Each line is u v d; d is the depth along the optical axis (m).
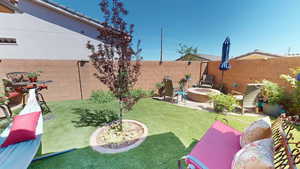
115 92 3.72
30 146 2.41
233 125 4.38
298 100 4.57
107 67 3.51
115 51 3.57
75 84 7.38
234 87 8.07
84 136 3.71
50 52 9.45
